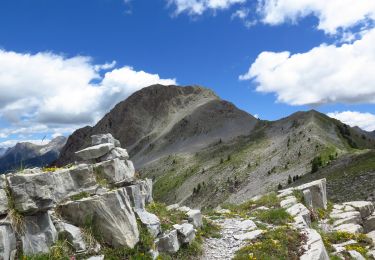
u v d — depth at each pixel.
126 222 15.24
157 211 20.17
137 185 18.72
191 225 19.09
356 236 26.03
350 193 66.12
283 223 23.61
